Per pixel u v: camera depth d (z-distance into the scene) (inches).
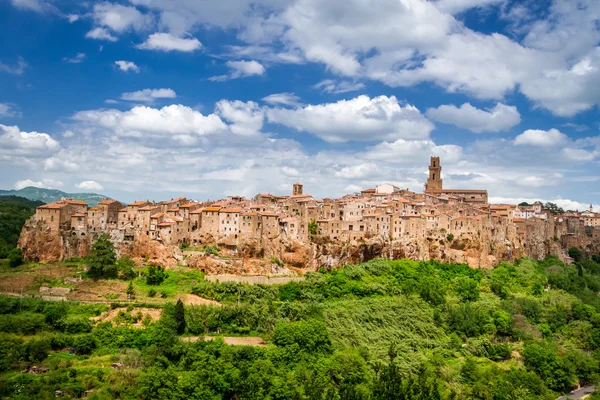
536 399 6387.8
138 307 6742.1
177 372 5570.9
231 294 7386.8
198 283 7514.8
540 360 7194.9
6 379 5216.5
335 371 5871.1
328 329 6825.8
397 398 4990.2
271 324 6752.0
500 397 6186.0
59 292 7121.1
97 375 5393.7
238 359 5816.9
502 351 7381.9
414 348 7057.1
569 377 7150.6
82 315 6501.0
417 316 7731.3
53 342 5925.2
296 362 6003.9
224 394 5452.8
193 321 6496.1
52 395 5012.3
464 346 7436.0
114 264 7785.4
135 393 5211.6
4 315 6264.8
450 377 6461.6
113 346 5994.1
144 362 5674.2
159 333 6023.6
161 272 7637.8
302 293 7859.3
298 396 5142.7
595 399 6505.9
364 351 6451.8
